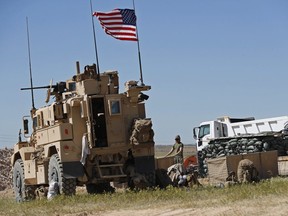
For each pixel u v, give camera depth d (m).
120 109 20.23
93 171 20.20
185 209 14.16
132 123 20.30
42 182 21.22
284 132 30.61
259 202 13.57
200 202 15.03
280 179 20.89
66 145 19.94
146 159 20.45
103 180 20.25
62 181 19.73
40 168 21.31
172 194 17.25
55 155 20.17
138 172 20.31
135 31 22.89
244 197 14.74
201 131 35.81
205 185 21.55
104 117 20.30
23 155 22.52
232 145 31.47
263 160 23.81
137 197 17.34
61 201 17.94
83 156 19.88
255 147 30.44
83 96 20.03
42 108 21.72
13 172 23.50
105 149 20.11
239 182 19.86
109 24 22.77
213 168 23.03
